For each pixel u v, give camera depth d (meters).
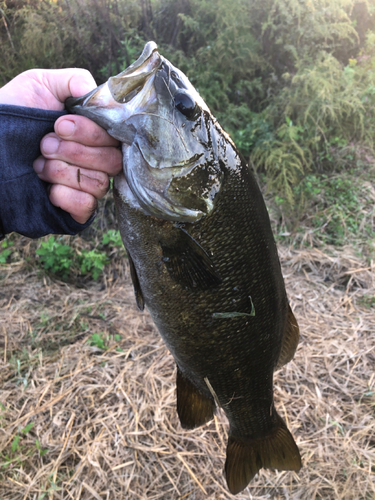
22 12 0.95
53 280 0.84
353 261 0.83
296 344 0.41
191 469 0.52
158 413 0.57
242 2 1.05
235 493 0.40
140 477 0.51
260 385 0.38
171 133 0.29
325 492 0.50
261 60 1.05
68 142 0.27
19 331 0.71
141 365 0.65
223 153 0.31
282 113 1.00
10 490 0.49
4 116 0.26
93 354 0.67
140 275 0.33
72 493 0.49
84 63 1.01
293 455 0.42
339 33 1.02
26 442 0.54
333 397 0.60
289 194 0.89
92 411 0.58
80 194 0.28
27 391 0.60
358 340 0.68
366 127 1.02
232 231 0.31
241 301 0.33
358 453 0.53
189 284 0.32
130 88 0.28
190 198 0.30
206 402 0.41
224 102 1.02
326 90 0.93
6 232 0.28
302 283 0.81
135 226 0.31
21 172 0.27
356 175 0.99
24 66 0.97
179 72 0.30
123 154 0.29
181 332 0.34
